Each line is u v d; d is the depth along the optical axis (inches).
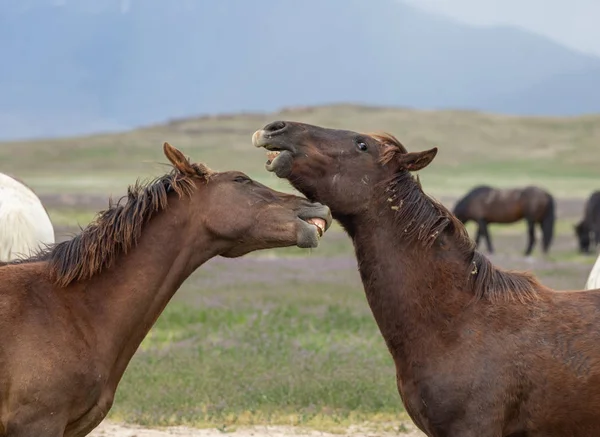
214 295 1003.9
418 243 361.7
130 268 345.4
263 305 940.6
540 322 348.2
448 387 343.0
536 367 340.8
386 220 364.5
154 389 599.8
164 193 346.9
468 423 340.5
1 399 317.4
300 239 337.1
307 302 970.1
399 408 576.4
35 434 317.1
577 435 344.2
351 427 542.9
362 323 854.5
